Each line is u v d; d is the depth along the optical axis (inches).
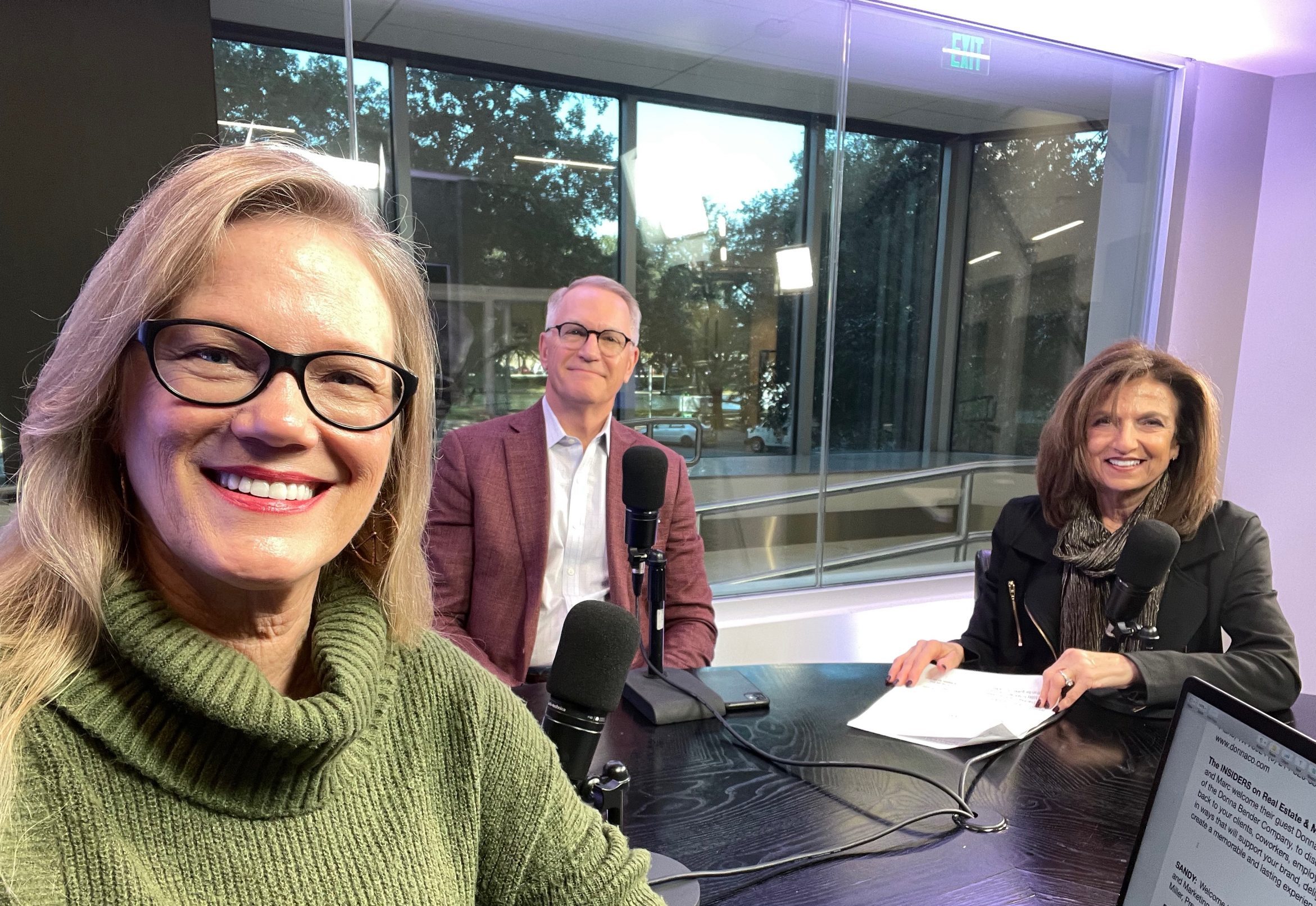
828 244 170.9
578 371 76.6
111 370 21.0
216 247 20.9
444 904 24.4
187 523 20.7
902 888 36.9
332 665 23.1
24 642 20.0
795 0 134.3
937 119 169.0
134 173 77.6
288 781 21.5
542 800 28.4
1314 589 134.2
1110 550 66.1
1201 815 28.3
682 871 37.2
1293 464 136.9
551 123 153.6
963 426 186.2
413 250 26.4
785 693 60.7
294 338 21.3
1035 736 53.4
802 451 175.3
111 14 75.1
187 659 19.6
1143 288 153.9
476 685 27.7
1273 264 141.1
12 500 21.3
